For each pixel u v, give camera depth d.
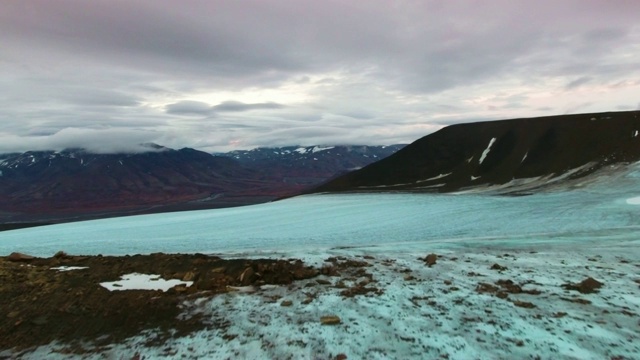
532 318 11.05
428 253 21.36
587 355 8.94
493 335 10.06
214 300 13.02
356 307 12.27
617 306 11.81
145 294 13.35
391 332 10.40
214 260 18.31
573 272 16.03
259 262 17.73
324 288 14.35
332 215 54.03
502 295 13.05
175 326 11.10
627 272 15.92
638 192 54.56
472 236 31.84
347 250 23.17
